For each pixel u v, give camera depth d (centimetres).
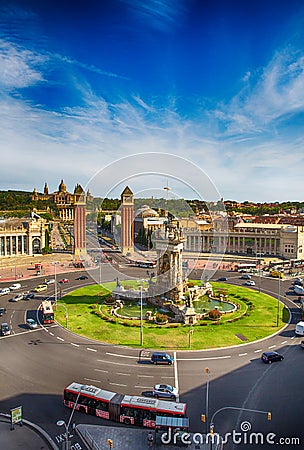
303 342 7350
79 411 5153
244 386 5816
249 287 12781
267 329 8438
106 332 8244
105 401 4984
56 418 4981
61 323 8825
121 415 4897
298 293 11725
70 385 5378
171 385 5859
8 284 13225
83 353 7119
